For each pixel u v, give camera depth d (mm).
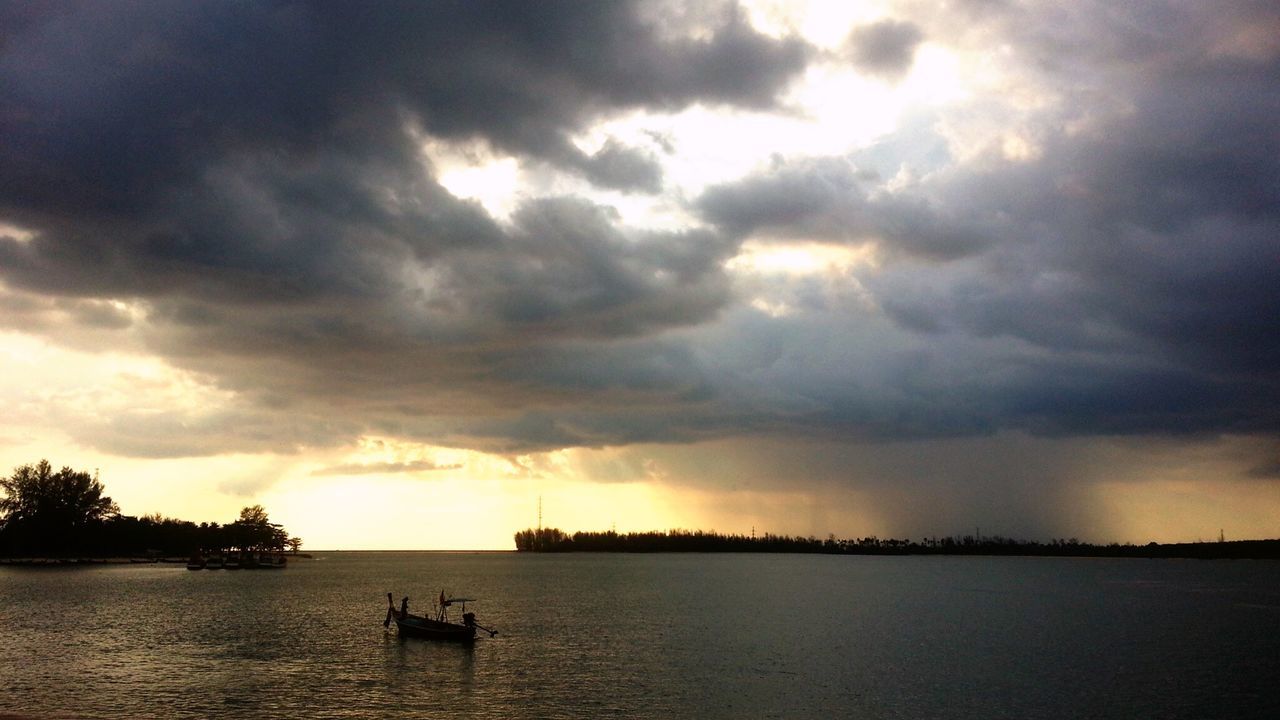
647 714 51281
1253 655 73938
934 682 60688
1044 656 73125
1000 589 170625
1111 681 61312
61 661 68812
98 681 60000
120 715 49906
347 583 186625
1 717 46656
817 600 138125
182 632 87812
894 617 107688
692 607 123312
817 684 59938
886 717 50594
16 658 70375
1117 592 159875
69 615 104312
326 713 50938
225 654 72625
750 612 115062
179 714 50344
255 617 103562
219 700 54031
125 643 79375
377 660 69438
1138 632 90938
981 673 64438
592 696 55938
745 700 54812
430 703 53750
